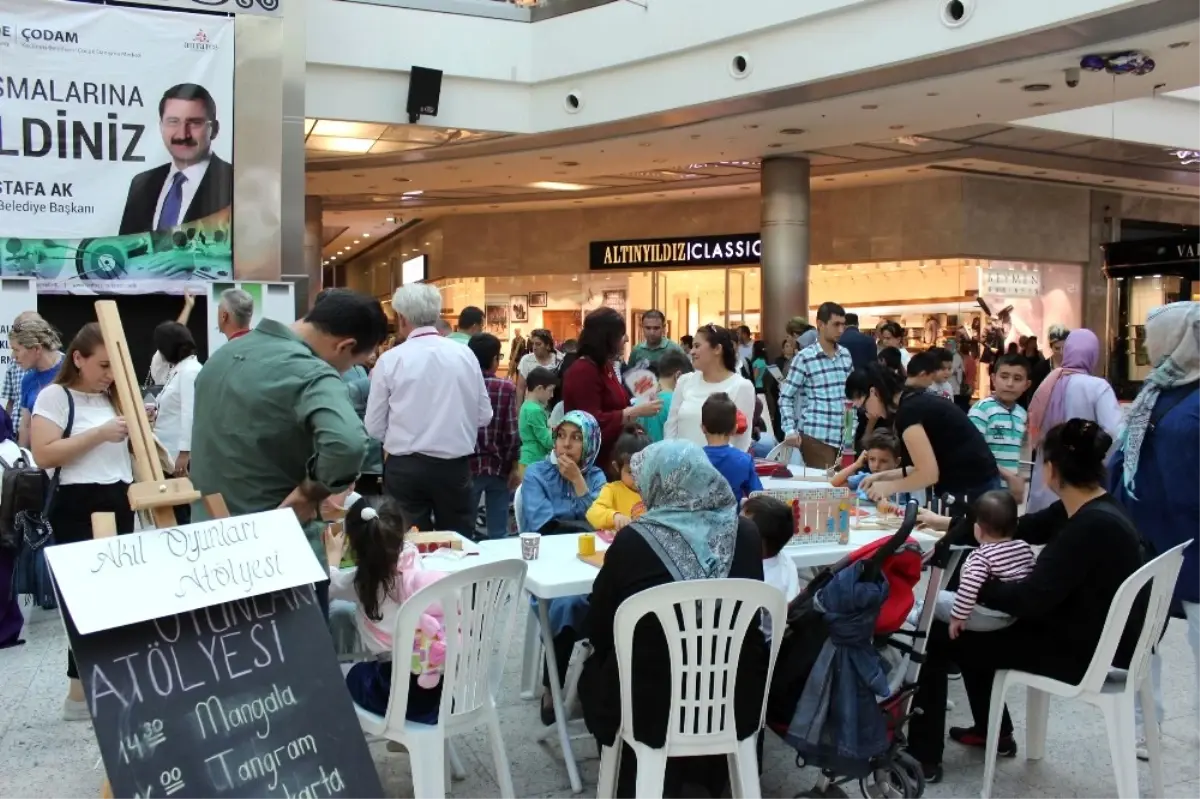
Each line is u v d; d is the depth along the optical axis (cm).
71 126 746
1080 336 486
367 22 1123
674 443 273
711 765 278
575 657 434
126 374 245
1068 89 958
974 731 355
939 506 412
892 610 290
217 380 269
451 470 436
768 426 812
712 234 1786
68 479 402
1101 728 377
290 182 858
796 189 1348
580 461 426
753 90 1005
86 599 203
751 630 267
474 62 1173
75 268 753
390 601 276
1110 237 1777
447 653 264
